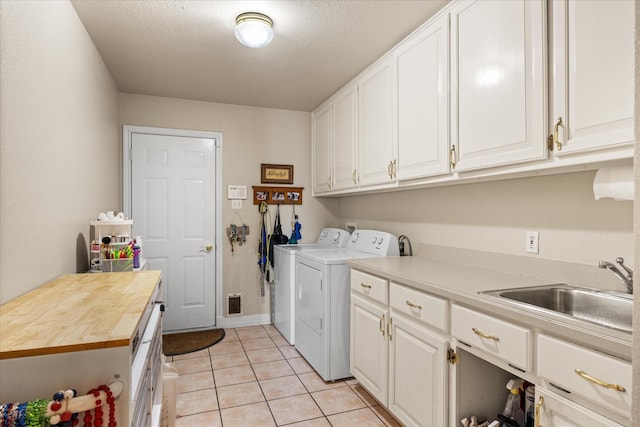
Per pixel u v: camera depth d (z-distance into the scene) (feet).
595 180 4.25
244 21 6.36
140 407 3.17
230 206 11.76
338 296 8.18
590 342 3.18
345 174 9.89
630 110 3.55
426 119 6.52
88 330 2.76
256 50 7.83
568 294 5.00
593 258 4.97
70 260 5.70
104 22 6.55
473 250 6.99
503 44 4.92
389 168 7.70
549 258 5.57
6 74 3.65
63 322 2.94
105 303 3.50
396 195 9.53
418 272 6.28
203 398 7.37
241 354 9.64
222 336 10.88
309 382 8.09
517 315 3.88
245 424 6.48
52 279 4.83
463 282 5.40
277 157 12.35
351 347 7.69
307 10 6.27
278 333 11.28
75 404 2.36
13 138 3.80
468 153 5.58
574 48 4.07
